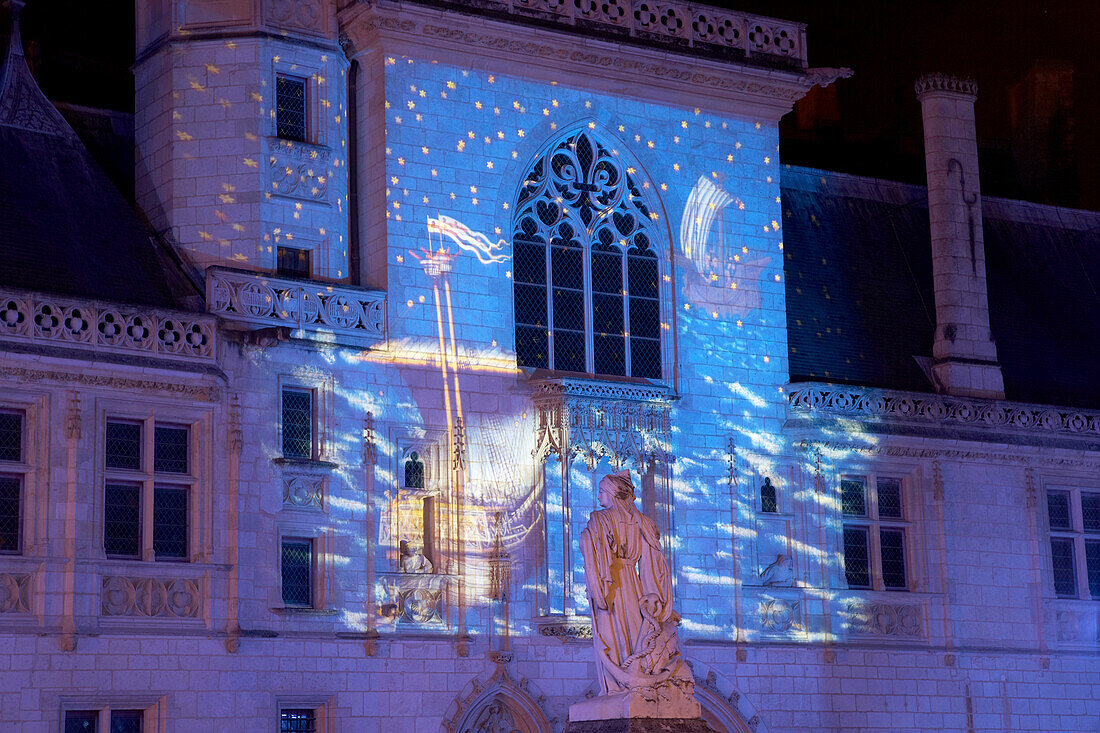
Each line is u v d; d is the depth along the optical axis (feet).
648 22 148.36
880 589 150.61
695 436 145.07
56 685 114.52
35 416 117.39
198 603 121.39
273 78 134.10
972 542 155.33
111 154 139.33
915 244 172.24
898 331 163.12
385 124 136.36
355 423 130.52
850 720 146.30
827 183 171.32
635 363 145.79
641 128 148.77
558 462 137.39
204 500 122.83
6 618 114.01
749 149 153.89
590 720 93.45
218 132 132.98
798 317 158.10
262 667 122.72
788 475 149.18
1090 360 172.24
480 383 136.26
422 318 134.92
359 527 129.08
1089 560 161.38
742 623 143.23
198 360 123.24
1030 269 177.68
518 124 142.51
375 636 127.44
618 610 94.58
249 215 131.34
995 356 162.71
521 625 134.21
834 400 151.33
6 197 126.72
